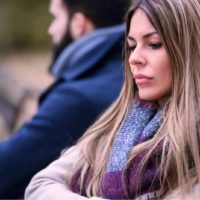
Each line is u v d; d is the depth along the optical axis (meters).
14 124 6.92
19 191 3.71
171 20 2.36
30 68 12.83
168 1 2.38
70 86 3.68
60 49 4.11
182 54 2.37
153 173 2.35
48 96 3.82
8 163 3.66
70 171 2.65
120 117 2.57
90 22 4.00
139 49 2.41
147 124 2.46
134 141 2.44
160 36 2.37
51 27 4.19
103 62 3.76
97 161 2.57
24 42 20.86
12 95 8.83
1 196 3.69
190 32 2.37
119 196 2.41
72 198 2.49
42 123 3.65
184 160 2.31
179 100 2.38
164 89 2.40
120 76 3.71
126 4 3.93
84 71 3.73
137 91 2.55
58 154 3.66
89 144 2.64
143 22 2.39
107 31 3.78
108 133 2.63
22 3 21.30
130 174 2.40
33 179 2.70
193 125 2.33
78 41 3.83
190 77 2.37
